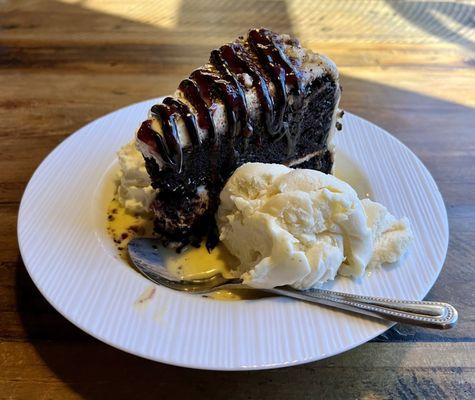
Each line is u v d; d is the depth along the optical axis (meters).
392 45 0.37
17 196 0.24
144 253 0.21
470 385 0.17
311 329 0.16
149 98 0.31
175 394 0.16
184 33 0.38
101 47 0.36
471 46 0.38
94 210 0.22
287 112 0.23
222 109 0.20
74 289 0.17
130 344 0.15
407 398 0.16
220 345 0.16
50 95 0.31
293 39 0.24
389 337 0.18
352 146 0.26
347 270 0.18
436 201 0.22
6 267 0.20
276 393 0.16
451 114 0.30
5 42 0.36
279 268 0.17
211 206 0.23
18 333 0.18
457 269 0.21
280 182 0.19
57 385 0.16
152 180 0.22
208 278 0.20
